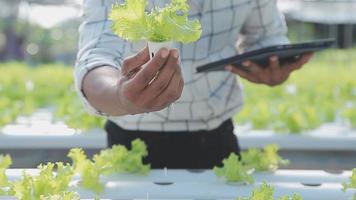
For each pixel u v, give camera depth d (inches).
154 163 78.0
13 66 259.1
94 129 114.5
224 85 78.6
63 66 281.1
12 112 125.7
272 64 73.6
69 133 110.3
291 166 112.3
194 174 71.6
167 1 66.6
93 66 58.8
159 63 45.1
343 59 301.6
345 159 112.5
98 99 54.6
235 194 63.4
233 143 82.4
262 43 83.1
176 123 77.0
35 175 64.2
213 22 74.4
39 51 463.5
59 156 114.9
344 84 185.0
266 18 81.5
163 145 77.7
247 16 79.4
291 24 398.0
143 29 45.7
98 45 63.1
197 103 76.1
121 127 78.4
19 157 114.4
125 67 48.8
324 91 174.2
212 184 67.0
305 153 112.1
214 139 79.5
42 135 106.5
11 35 434.9
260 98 164.2
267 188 54.6
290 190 64.3
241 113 127.7
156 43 46.2
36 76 213.0
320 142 109.1
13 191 59.0
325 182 69.3
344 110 132.4
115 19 45.8
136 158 71.4
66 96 152.3
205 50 74.7
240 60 71.1
